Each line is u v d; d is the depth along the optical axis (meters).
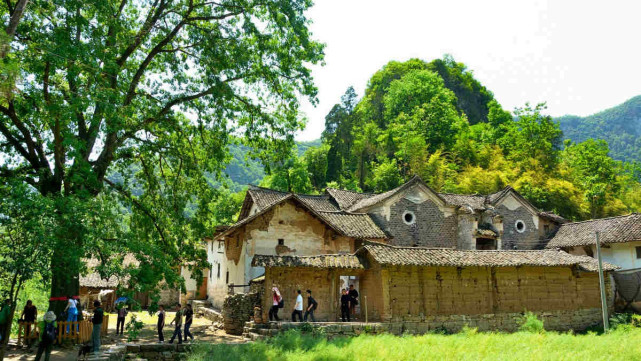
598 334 22.81
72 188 16.42
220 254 31.08
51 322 13.11
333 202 33.62
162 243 21.03
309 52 20.44
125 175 21.83
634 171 68.12
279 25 19.94
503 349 15.23
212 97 20.06
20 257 11.81
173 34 19.70
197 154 23.36
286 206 26.59
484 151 58.31
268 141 22.41
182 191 22.98
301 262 20.19
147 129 20.33
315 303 19.73
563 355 14.02
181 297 37.06
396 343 15.84
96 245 14.46
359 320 21.45
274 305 19.34
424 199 31.12
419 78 73.56
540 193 45.56
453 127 65.12
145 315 30.73
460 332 19.83
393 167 55.25
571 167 57.62
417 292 20.97
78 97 14.23
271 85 21.42
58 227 12.81
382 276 20.34
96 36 15.69
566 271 24.78
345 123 70.50
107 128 15.84
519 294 23.23
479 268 22.50
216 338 19.31
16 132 18.27
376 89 82.50
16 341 17.30
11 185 12.98
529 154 54.84
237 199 49.28
